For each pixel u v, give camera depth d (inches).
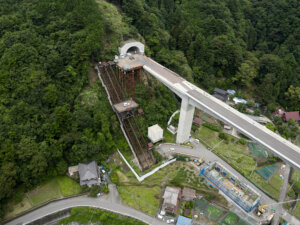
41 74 2979.8
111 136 3026.6
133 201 2615.7
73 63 3233.3
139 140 3218.5
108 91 3368.6
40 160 2503.7
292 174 3009.4
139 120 3346.5
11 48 3006.9
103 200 2625.5
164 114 3548.2
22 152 2484.0
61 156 2765.7
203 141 3373.5
